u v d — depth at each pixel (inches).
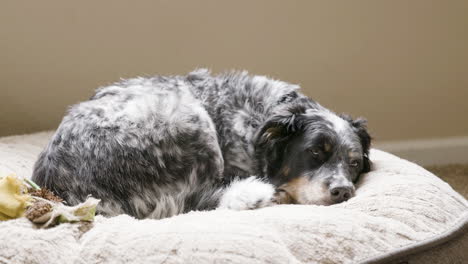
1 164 83.6
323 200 75.9
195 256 66.0
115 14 103.4
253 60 107.4
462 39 111.4
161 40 105.1
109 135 76.2
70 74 104.0
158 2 104.0
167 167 77.2
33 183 73.3
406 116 112.7
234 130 81.4
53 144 76.8
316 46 108.3
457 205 76.0
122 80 84.1
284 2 106.4
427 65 111.5
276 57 107.8
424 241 70.0
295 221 69.0
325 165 77.9
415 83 111.8
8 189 71.1
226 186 78.6
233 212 71.3
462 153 113.7
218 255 65.9
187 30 105.3
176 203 77.1
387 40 109.8
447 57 111.7
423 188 75.6
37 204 70.2
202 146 78.5
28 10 101.5
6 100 103.3
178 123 77.9
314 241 67.7
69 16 102.5
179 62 106.0
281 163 80.0
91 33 103.4
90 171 75.4
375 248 68.3
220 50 106.5
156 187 76.7
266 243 66.6
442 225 72.6
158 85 82.4
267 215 70.0
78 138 76.4
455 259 71.3
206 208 77.1
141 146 76.4
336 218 69.7
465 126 114.0
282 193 77.8
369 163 81.9
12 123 104.0
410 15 109.6
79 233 69.1
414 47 110.6
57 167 75.7
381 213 72.2
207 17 105.3
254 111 82.2
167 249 66.5
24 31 101.9
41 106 104.3
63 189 75.3
